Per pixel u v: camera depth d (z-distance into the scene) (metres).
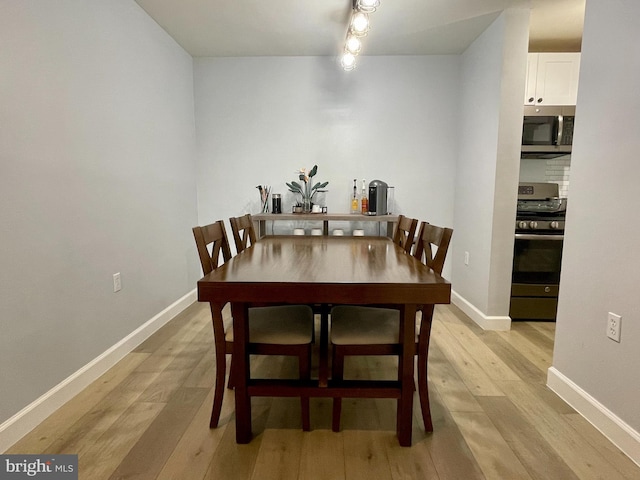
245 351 1.52
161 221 2.97
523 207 3.19
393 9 2.64
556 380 1.95
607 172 1.63
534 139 3.03
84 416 1.72
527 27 2.63
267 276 1.46
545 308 3.08
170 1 2.55
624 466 1.43
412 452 1.50
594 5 1.72
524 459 1.46
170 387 1.99
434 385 2.03
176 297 3.27
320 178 3.74
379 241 2.59
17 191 1.56
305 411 1.60
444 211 3.73
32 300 1.64
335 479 1.35
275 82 3.65
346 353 1.58
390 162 3.70
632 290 1.48
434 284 1.35
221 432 1.62
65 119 1.85
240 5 2.61
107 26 2.22
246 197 3.79
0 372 1.48
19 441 1.54
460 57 3.54
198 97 3.68
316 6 2.62
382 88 3.62
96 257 2.11
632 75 1.49
